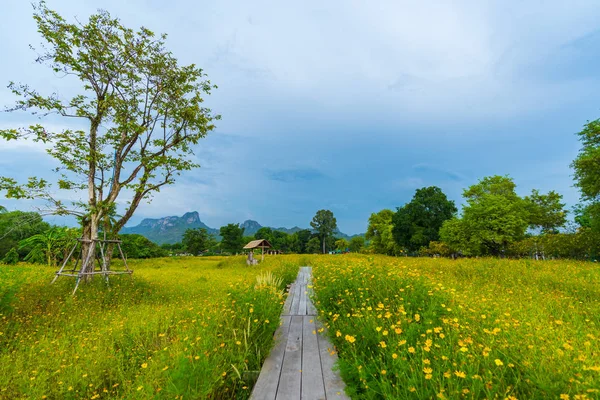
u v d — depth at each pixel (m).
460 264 12.23
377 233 55.44
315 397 2.73
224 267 22.61
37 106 8.32
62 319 5.50
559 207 32.41
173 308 6.02
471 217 27.84
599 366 2.04
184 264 26.28
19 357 3.68
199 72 10.45
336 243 86.38
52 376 3.35
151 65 9.75
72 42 8.52
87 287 7.82
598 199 19.00
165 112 10.17
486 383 2.01
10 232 8.84
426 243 38.09
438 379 2.09
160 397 2.52
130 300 7.31
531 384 2.10
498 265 11.38
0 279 6.92
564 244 18.80
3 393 3.02
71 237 15.70
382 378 2.38
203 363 2.77
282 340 4.30
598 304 5.34
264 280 6.95
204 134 10.77
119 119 9.01
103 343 4.22
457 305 3.96
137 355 3.87
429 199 38.66
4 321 5.10
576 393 1.86
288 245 90.31
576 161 19.41
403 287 4.40
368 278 5.08
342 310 4.46
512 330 2.97
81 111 8.77
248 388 3.15
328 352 3.82
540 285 7.74
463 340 2.72
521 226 25.62
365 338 3.29
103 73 8.91
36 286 7.55
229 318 4.36
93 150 8.65
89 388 3.17
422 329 3.04
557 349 2.28
